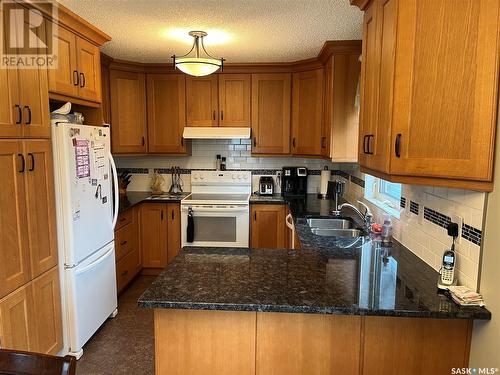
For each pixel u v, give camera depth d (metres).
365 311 1.35
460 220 1.55
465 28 1.31
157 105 4.08
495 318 1.30
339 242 2.30
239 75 4.02
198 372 1.52
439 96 1.38
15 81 1.92
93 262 2.60
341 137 3.25
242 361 1.50
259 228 3.98
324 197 4.12
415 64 1.41
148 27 2.70
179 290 1.52
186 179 4.49
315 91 3.73
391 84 1.49
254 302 1.40
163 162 4.47
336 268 1.80
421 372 1.46
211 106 4.07
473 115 1.32
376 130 1.73
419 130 1.43
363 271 1.76
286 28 2.71
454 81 1.34
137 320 3.03
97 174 2.68
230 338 1.49
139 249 4.00
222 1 2.20
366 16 1.94
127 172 4.49
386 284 1.59
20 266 1.97
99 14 2.41
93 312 2.65
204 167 4.46
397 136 1.48
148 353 2.55
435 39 1.37
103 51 3.41
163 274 1.70
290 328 1.48
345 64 3.16
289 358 1.49
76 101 2.57
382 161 1.62
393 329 1.45
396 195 2.63
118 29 2.74
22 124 1.98
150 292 1.49
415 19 1.39
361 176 3.27
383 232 2.30
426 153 1.42
